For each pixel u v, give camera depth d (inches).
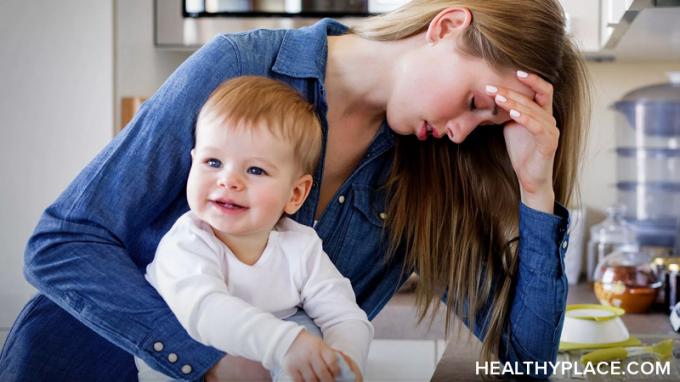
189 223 40.5
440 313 81.0
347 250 51.4
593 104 101.8
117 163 41.5
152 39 91.0
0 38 84.8
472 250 52.9
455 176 52.8
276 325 36.3
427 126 47.3
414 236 52.4
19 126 85.0
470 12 45.5
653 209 99.3
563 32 48.1
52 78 85.0
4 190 85.0
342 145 50.6
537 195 50.4
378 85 48.5
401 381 81.0
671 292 78.4
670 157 98.9
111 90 85.4
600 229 95.3
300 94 44.8
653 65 100.2
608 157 101.9
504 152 52.8
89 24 85.1
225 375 40.6
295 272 41.8
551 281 50.8
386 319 81.4
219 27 91.0
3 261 85.0
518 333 51.3
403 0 89.0
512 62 45.4
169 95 42.4
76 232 40.8
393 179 51.4
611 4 71.1
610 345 56.7
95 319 40.1
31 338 45.4
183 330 40.4
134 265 41.6
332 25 50.9
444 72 45.8
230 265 40.5
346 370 36.0
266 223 39.9
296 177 41.8
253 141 39.5
